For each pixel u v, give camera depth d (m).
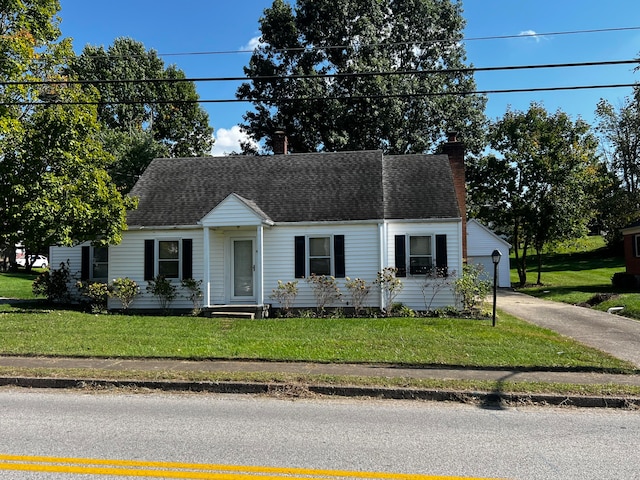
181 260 17.84
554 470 4.64
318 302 17.03
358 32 33.72
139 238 18.06
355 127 32.59
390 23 35.28
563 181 31.27
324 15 35.00
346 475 4.52
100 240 16.73
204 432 5.77
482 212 35.50
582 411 6.77
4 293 24.38
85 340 11.05
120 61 38.97
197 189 19.59
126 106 38.94
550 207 31.52
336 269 17.17
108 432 5.76
